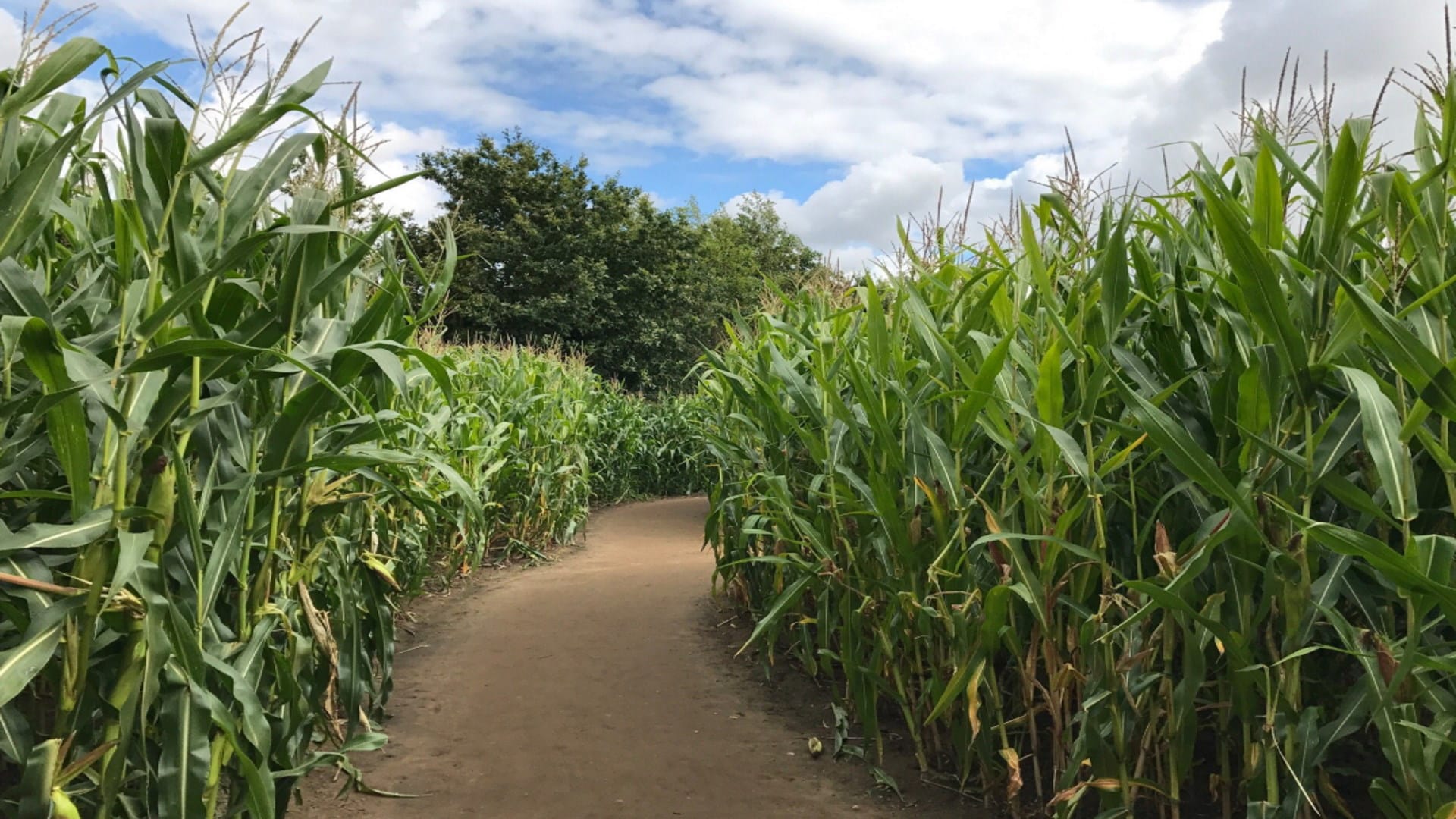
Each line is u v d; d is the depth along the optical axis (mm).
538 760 3309
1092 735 2316
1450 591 1579
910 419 2980
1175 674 2633
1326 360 1873
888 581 3152
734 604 5562
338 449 2605
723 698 4066
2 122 1686
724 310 29797
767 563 4883
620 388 14789
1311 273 1927
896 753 3363
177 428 1879
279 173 2170
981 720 2855
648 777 3160
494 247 25234
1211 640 2350
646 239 26969
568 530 8969
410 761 3275
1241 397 1989
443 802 2926
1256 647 2264
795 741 3535
